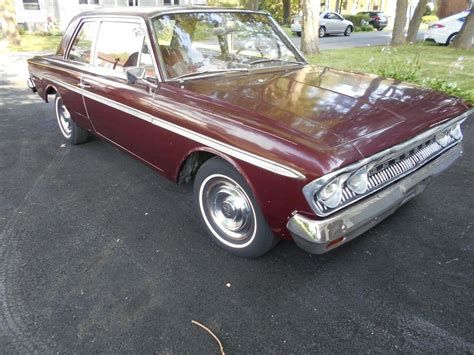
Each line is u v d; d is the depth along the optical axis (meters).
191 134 2.68
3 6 14.05
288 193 2.13
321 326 2.22
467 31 13.25
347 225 2.14
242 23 3.64
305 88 2.87
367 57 11.48
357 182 2.17
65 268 2.74
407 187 2.47
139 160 3.62
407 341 2.11
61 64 4.48
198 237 3.08
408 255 2.79
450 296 2.41
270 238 2.57
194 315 2.32
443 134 2.83
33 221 3.33
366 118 2.35
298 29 21.67
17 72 10.67
